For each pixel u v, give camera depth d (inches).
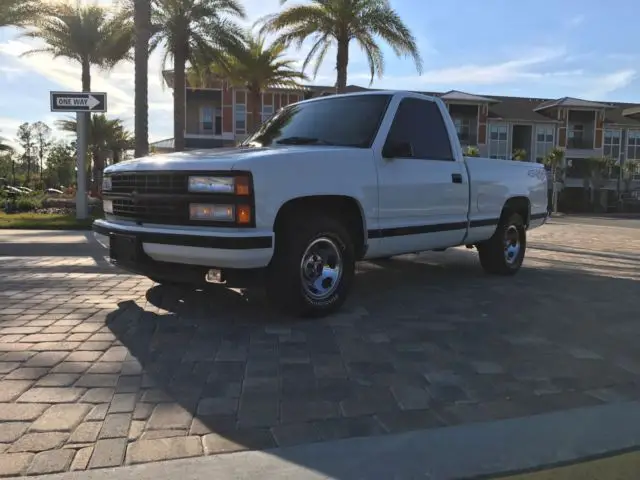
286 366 168.2
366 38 848.3
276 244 199.3
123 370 162.6
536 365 176.2
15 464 113.3
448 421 137.8
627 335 208.4
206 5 898.7
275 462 117.3
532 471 118.7
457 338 199.6
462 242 280.4
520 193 314.7
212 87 1784.0
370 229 225.6
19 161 3147.1
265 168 188.7
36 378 155.3
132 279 289.1
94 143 1664.6
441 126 266.1
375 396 149.8
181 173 194.5
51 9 994.7
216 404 142.3
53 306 231.3
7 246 413.1
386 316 225.6
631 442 130.9
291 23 844.6
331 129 241.9
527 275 326.3
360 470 115.8
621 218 1515.7
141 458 117.0
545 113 2154.3
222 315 219.1
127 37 863.1
